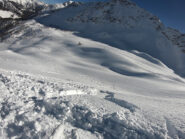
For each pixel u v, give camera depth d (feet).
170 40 582.76
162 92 101.91
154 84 140.05
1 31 533.55
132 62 258.57
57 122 26.73
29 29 499.10
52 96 36.35
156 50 493.77
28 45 338.34
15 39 405.80
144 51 469.98
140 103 42.98
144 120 30.58
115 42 471.21
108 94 52.37
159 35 587.27
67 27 612.29
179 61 459.32
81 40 398.83
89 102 34.83
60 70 164.55
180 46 554.05
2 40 402.93
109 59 264.93
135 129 27.58
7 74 46.98
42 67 151.74
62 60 229.66
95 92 50.55
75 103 32.45
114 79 142.72
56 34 435.94
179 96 91.20
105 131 27.53
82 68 184.85
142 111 35.17
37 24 611.88
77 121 28.63
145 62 317.42
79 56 279.08
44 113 28.76
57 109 29.94
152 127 28.37
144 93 93.81
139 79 158.10
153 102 51.06
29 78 48.98
